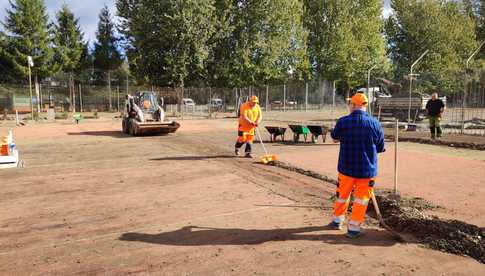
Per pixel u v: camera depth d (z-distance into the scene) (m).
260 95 37.06
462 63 51.28
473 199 6.65
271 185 7.98
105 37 53.28
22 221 5.84
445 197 6.79
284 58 40.72
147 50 35.72
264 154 12.06
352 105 5.32
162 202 6.79
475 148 12.90
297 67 43.00
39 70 40.62
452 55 52.09
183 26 33.38
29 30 39.84
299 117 30.92
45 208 6.48
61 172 9.36
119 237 5.19
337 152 12.27
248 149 11.62
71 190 7.63
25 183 8.22
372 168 5.15
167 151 12.88
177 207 6.49
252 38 37.94
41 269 4.27
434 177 8.42
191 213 6.17
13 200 6.95
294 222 5.73
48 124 24.98
